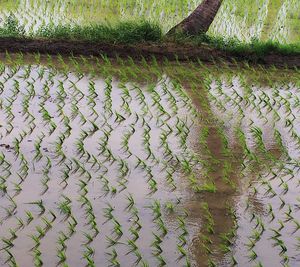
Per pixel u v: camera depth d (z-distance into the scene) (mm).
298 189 10836
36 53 16828
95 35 17656
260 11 22453
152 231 9305
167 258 8680
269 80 16031
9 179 10484
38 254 8516
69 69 15945
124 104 13828
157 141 12258
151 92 14648
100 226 9336
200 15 18891
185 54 17484
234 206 10164
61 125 12586
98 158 11383
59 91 14305
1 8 20891
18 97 13805
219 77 16328
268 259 8812
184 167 11172
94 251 8719
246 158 11852
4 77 14914
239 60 17594
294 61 17641
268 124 13445
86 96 14148
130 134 12445
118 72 16031
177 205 10055
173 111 13711
